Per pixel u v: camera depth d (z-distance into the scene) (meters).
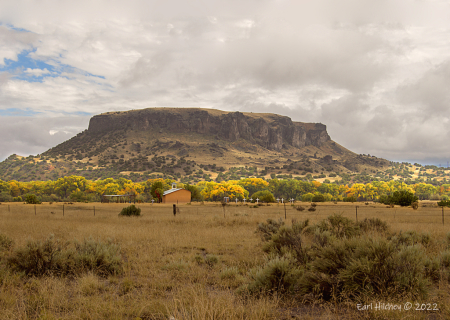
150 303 5.39
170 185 179.38
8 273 7.05
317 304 5.57
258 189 195.88
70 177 181.38
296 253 8.38
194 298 5.25
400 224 20.45
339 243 6.74
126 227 18.31
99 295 6.12
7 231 16.16
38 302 5.43
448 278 6.59
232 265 8.74
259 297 5.72
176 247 11.95
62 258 8.09
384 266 5.75
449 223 22.86
